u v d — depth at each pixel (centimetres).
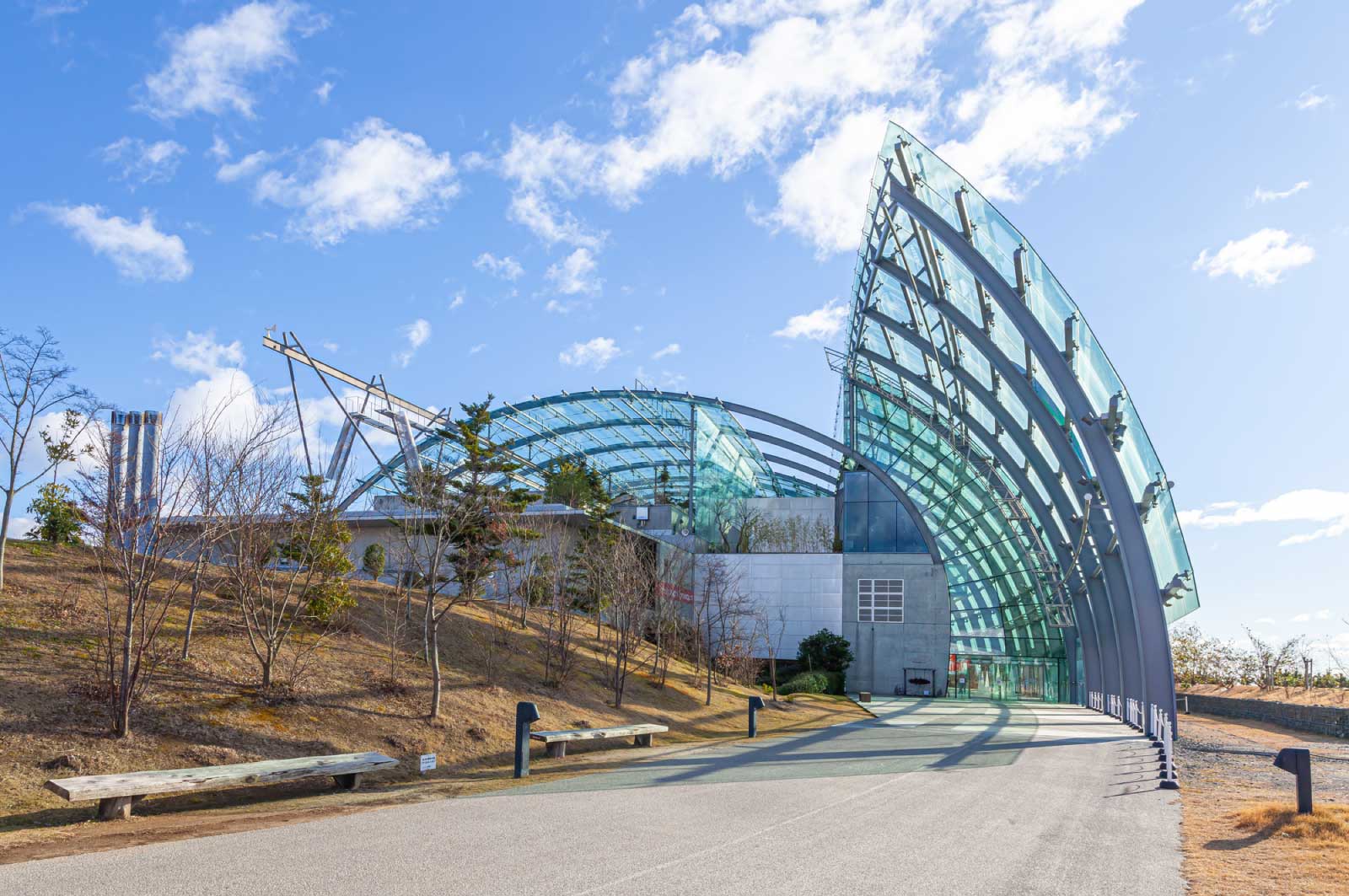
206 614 1933
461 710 1912
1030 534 4406
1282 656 5034
